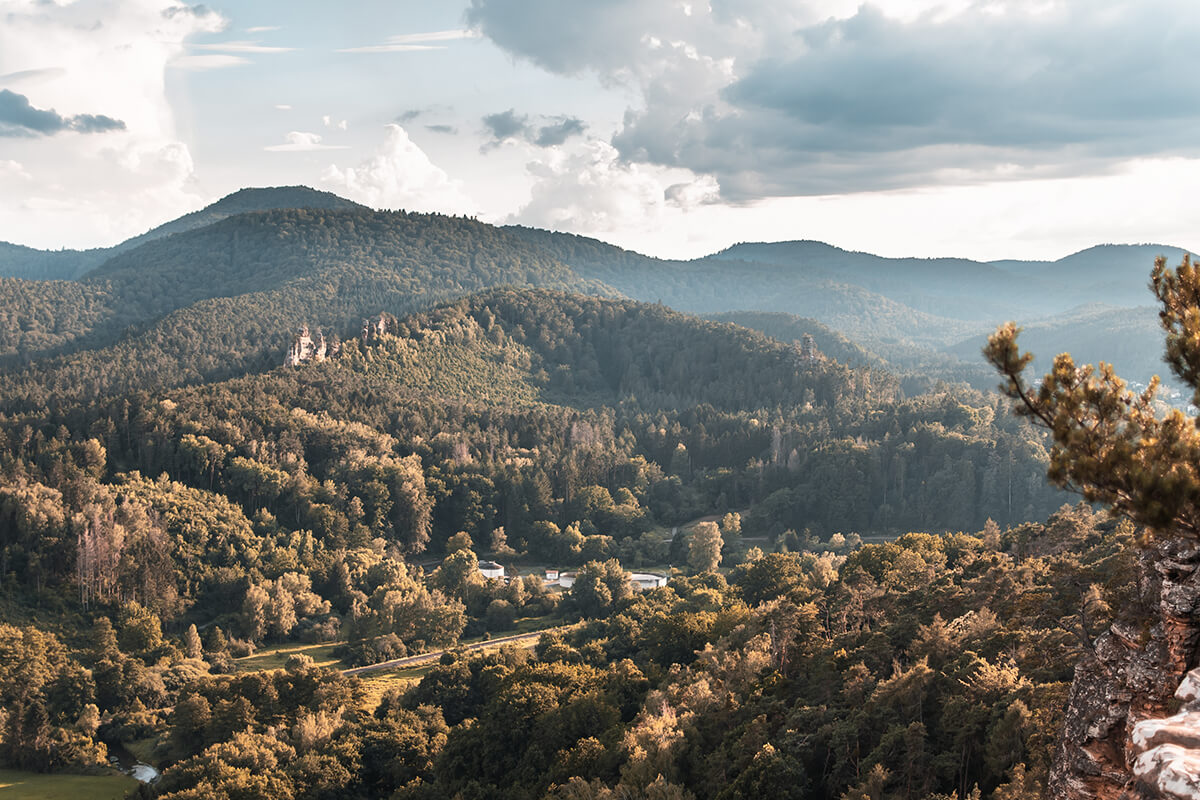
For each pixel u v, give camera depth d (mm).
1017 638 66812
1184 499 20828
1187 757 14039
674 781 71375
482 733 98000
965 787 56938
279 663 155125
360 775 100438
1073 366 23891
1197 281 24047
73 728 123562
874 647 77500
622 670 108375
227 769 96312
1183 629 24766
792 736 68062
